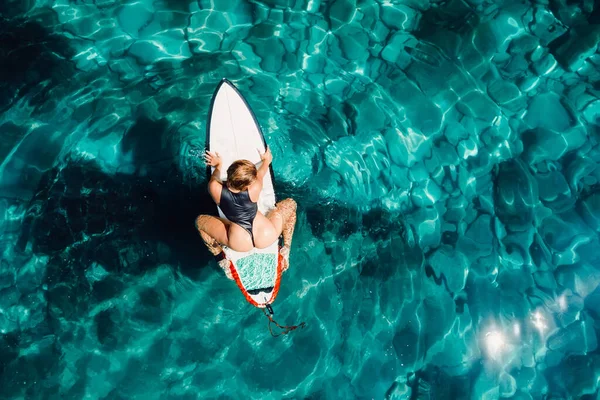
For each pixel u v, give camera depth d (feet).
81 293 12.69
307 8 15.96
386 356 12.76
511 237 13.97
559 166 14.62
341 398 12.29
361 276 13.32
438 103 15.03
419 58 15.48
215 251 12.37
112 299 12.67
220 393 12.21
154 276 12.89
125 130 14.02
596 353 12.73
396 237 13.82
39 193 13.47
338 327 12.91
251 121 12.94
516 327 13.07
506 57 15.74
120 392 12.01
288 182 13.66
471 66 15.53
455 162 14.58
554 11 16.38
